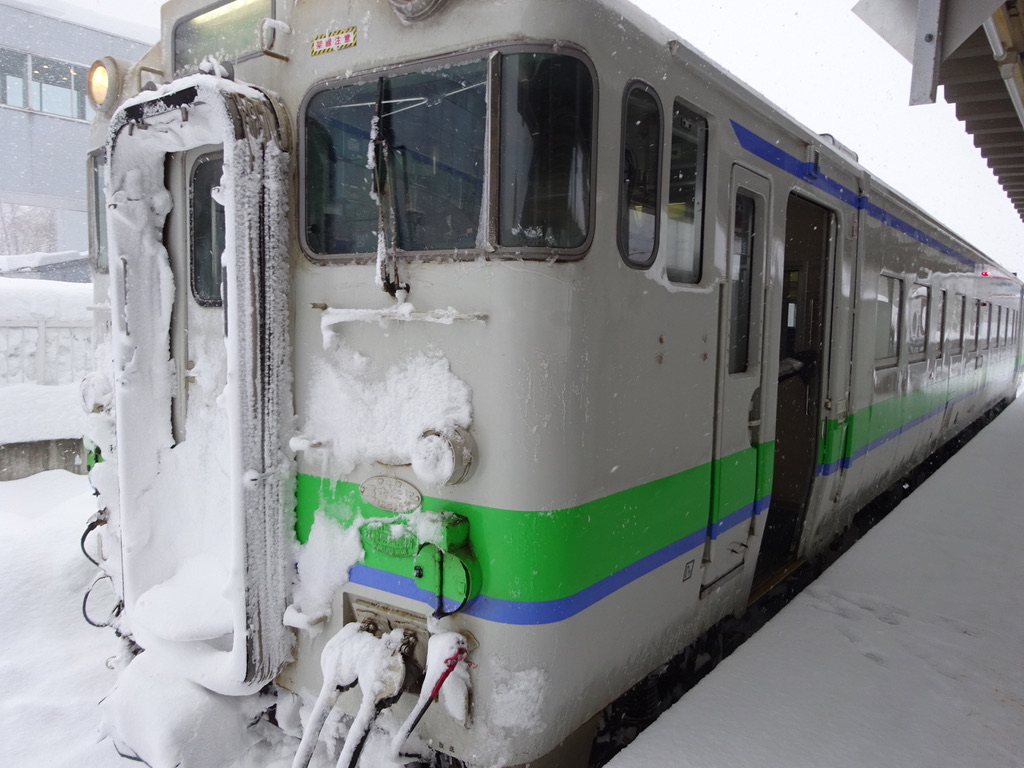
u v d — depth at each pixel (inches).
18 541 172.1
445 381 87.8
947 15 130.9
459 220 87.7
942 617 139.3
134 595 112.0
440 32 88.1
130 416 110.7
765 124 132.6
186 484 114.9
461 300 86.6
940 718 104.1
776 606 173.6
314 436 99.0
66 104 579.5
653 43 98.2
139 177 110.2
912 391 262.7
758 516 138.1
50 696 127.0
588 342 87.0
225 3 108.9
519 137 84.0
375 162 92.0
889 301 225.3
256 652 96.2
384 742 97.5
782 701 106.0
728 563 129.2
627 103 93.0
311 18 99.0
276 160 97.0
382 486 92.5
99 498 138.2
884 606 143.6
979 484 251.1
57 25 564.7
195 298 113.4
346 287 96.4
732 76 117.3
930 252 277.0
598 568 92.1
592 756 110.6
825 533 191.8
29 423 259.6
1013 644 129.1
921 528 197.9
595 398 88.8
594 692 95.5
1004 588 154.5
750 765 91.0
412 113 90.5
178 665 104.0
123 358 109.9
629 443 96.3
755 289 134.5
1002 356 531.5
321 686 100.6
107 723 105.9
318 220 99.3
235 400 93.7
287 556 100.4
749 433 133.7
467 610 87.5
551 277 83.6
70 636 147.3
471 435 86.0
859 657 121.0
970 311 377.4
